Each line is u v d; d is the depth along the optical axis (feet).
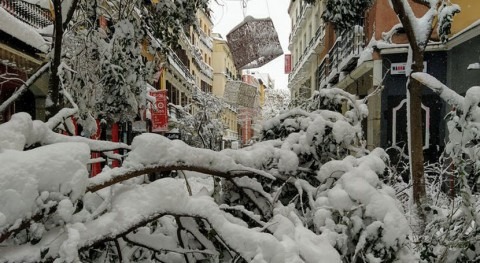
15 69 30.78
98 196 8.10
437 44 34.63
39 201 6.13
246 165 10.24
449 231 10.05
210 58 163.22
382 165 9.82
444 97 10.93
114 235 7.03
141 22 17.85
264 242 7.13
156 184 7.72
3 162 6.10
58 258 6.08
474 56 31.55
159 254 9.17
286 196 11.30
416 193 12.74
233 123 164.66
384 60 37.27
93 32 17.30
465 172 9.70
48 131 8.28
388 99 37.06
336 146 11.50
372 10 39.52
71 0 14.47
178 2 17.08
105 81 16.76
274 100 134.62
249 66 20.04
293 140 11.70
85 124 17.28
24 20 33.78
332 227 8.48
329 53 58.85
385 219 8.16
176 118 81.25
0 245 6.37
